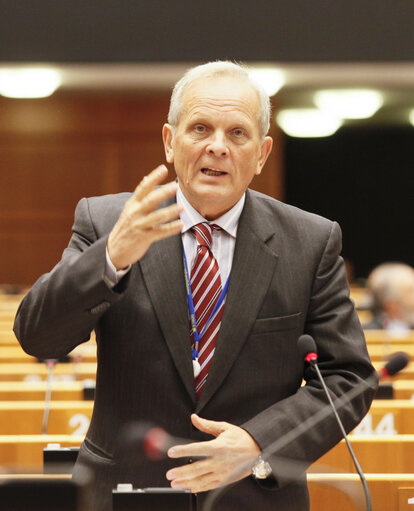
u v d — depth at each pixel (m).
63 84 34.12
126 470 5.27
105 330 5.42
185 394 5.30
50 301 4.96
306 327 5.66
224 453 4.88
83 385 10.79
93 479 5.30
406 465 8.03
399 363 5.41
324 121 40.53
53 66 29.72
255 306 5.40
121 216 4.85
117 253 4.83
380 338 16.05
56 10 29.47
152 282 5.40
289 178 47.09
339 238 5.80
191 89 5.36
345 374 5.47
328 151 47.00
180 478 4.80
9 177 38.12
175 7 29.39
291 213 5.81
